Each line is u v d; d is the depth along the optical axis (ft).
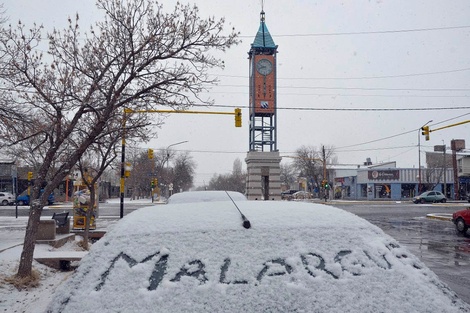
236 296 7.23
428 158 259.39
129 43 34.04
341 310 7.07
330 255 8.29
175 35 34.19
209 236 8.55
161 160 283.59
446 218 90.99
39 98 37.81
